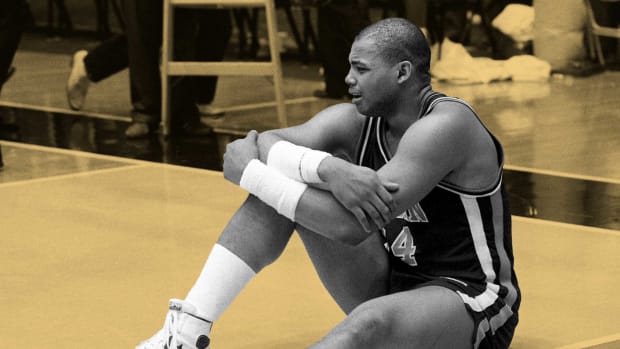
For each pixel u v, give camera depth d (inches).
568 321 208.1
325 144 168.4
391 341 146.0
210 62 406.0
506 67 535.8
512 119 429.7
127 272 238.4
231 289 157.4
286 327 203.6
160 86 407.8
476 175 156.9
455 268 159.0
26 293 224.5
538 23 548.7
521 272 238.5
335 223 151.2
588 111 450.6
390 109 160.1
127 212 290.7
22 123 428.5
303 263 244.1
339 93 488.1
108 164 353.4
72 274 237.0
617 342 197.2
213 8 404.5
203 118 437.7
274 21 394.0
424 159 151.1
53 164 353.4
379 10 639.1
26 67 583.5
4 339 197.9
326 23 479.5
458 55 532.4
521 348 193.5
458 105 156.6
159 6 399.5
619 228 276.8
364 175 149.3
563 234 270.4
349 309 169.9
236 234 157.8
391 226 163.0
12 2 411.8
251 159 156.9
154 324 205.9
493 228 159.6
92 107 468.8
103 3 655.8
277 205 154.1
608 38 579.2
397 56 156.4
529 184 325.4
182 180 329.7
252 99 487.5
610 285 230.2
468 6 591.2
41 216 286.5
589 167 349.4
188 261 246.1
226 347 193.3
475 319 153.1
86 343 195.9
